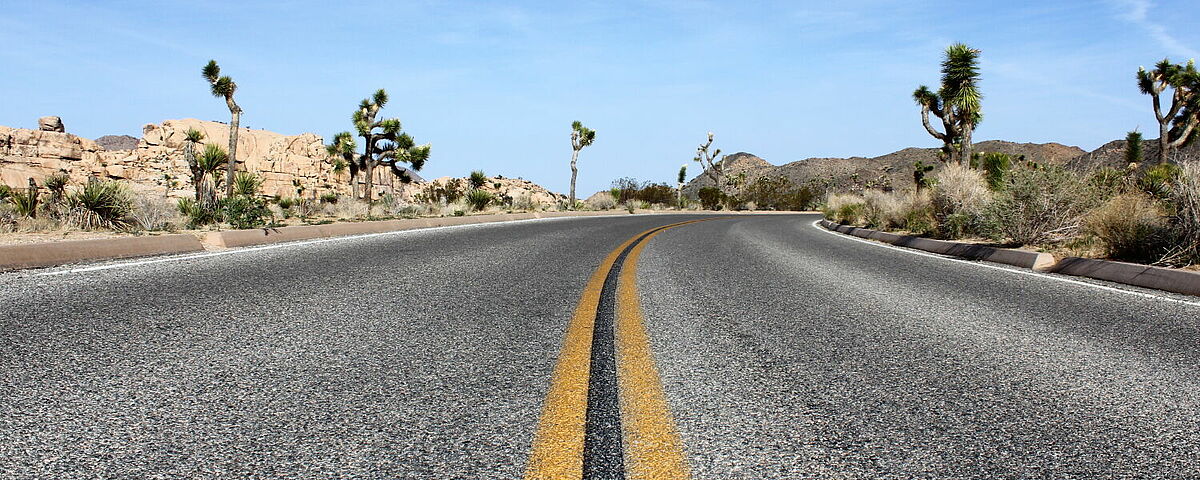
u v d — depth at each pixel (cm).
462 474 236
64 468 234
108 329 443
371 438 268
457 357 398
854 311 587
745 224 2739
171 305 532
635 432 279
